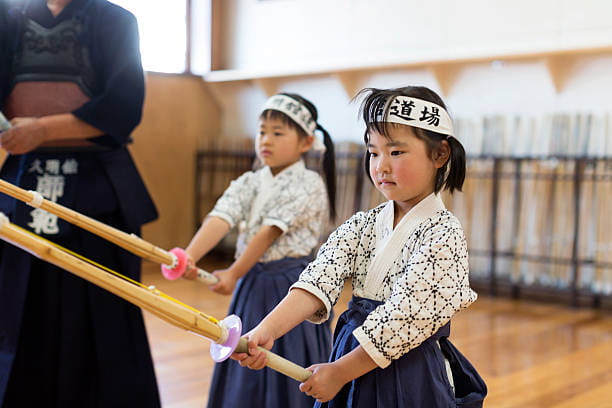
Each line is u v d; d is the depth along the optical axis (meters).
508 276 4.68
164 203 5.87
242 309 2.04
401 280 1.29
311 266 1.40
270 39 5.89
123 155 2.11
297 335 1.98
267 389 1.96
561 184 4.45
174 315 1.12
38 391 1.99
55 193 1.99
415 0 5.12
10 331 1.93
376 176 1.33
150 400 2.09
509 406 2.57
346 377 1.25
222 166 5.98
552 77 4.49
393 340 1.24
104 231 1.64
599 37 4.38
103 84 2.02
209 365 3.05
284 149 2.10
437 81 4.94
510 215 4.63
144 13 5.70
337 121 5.54
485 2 4.81
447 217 1.33
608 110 4.38
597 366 3.10
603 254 4.32
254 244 2.00
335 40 5.54
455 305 1.28
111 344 2.01
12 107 2.01
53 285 1.97
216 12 6.09
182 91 5.96
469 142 4.78
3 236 0.99
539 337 3.61
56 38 1.99
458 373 1.37
